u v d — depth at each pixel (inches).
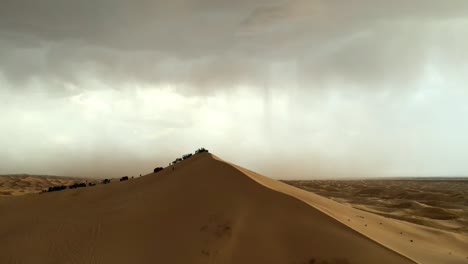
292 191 855.1
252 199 662.5
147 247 529.0
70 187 1288.1
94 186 1055.6
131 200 749.9
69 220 675.4
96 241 560.1
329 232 557.9
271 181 922.1
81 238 577.3
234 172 800.3
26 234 629.9
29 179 4040.4
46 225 664.4
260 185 729.0
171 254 508.1
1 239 627.2
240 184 730.2
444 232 871.1
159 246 529.0
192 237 545.0
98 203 808.3
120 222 617.3
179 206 653.3
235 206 633.0
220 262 488.7
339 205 905.5
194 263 486.0
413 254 562.6
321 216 613.6
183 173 873.5
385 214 1438.2
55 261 516.7
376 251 512.4
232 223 577.3
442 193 2731.3
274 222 582.9
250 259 495.8
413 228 862.5
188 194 704.4
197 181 770.8
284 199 668.7
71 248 549.0
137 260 499.8
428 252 610.9
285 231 558.6
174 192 730.2
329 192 3125.0
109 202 788.0
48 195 1018.1
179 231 564.7
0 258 542.9
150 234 564.4
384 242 578.6
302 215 611.2
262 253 507.5
